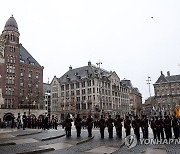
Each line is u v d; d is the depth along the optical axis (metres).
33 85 73.31
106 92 84.06
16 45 68.94
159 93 104.12
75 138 17.31
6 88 64.00
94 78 79.19
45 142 14.83
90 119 18.80
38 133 20.94
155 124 17.41
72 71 91.31
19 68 68.94
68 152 11.23
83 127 36.75
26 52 79.00
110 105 85.00
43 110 71.56
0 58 23.45
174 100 100.12
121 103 94.31
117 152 11.42
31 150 11.12
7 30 67.88
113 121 19.20
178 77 103.12
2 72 63.41
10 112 63.03
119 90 94.25
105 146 13.26
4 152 10.60
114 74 92.12
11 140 15.35
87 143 14.86
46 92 107.06
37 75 75.81
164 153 11.06
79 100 82.25
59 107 87.50
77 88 83.75
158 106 102.12
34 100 71.81
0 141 14.54
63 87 88.62
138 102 133.25
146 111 141.88
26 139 15.98
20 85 69.88
